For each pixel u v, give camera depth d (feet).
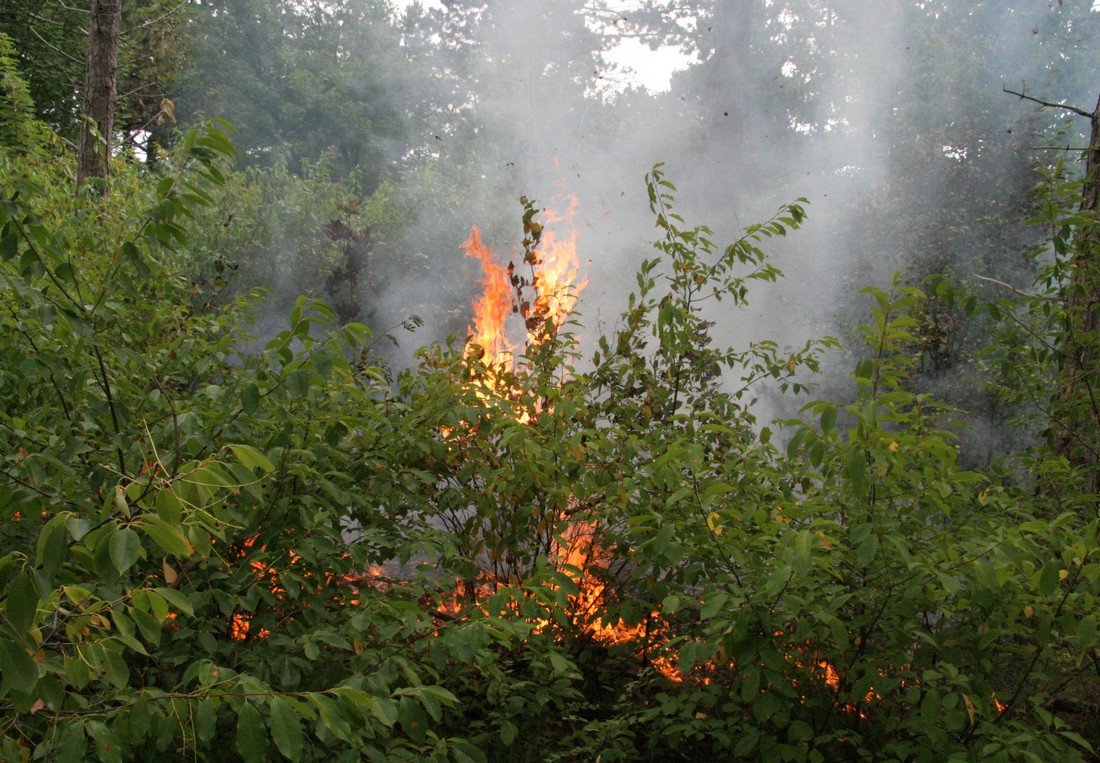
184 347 10.55
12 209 8.43
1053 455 14.53
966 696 8.46
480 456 13.01
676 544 9.61
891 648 9.60
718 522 9.64
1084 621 8.32
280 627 10.12
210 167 8.94
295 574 9.89
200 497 6.41
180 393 11.65
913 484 9.60
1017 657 10.30
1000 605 9.39
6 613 5.43
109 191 26.08
